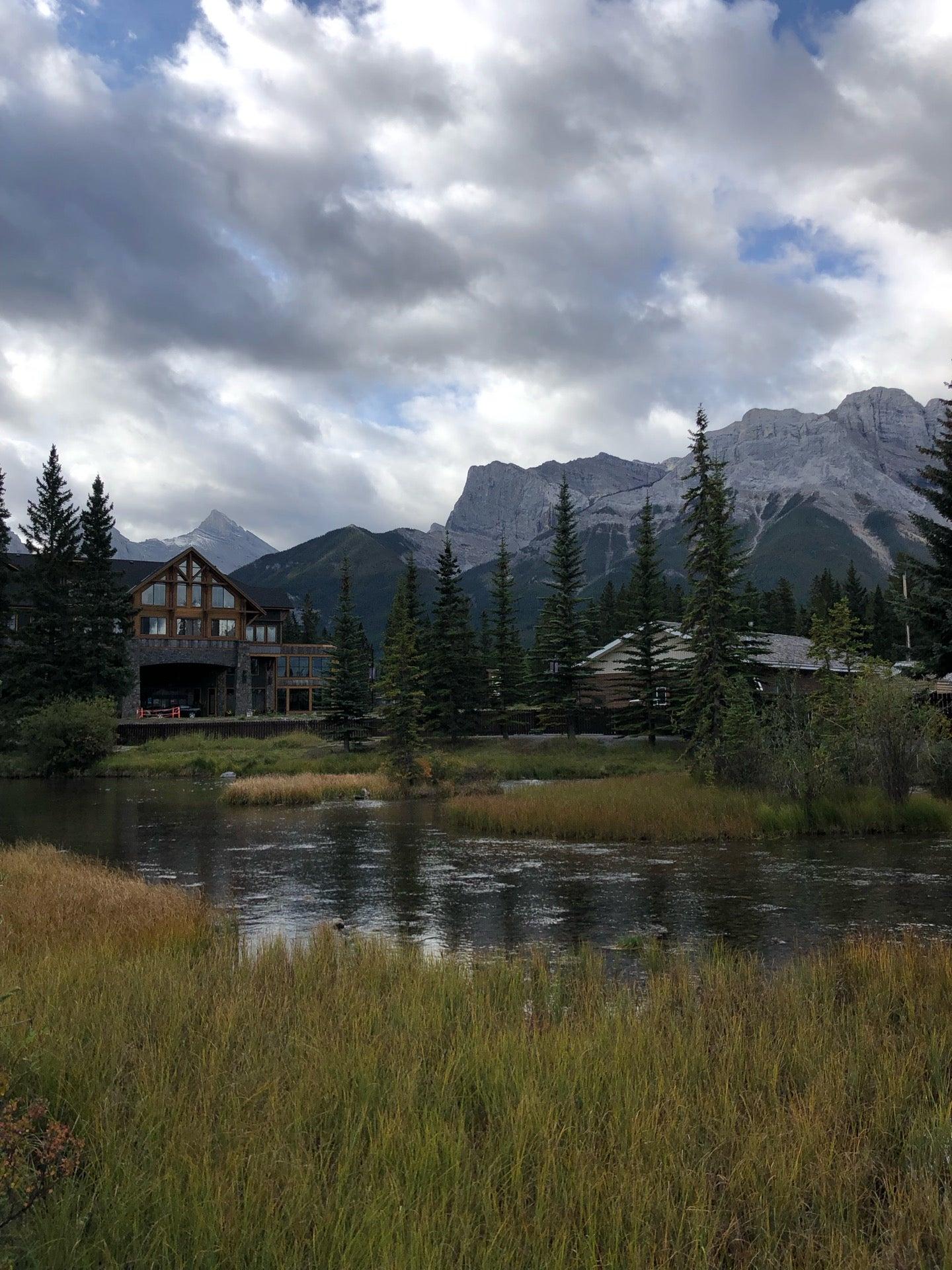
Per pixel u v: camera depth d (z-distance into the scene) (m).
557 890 17.67
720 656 39.44
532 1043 6.89
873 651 80.31
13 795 40.66
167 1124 5.26
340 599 64.50
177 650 81.25
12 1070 6.00
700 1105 5.82
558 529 57.53
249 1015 7.53
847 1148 5.37
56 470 61.97
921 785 31.16
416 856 22.50
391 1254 3.97
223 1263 3.99
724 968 9.98
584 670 57.50
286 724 68.25
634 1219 4.25
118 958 10.12
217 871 20.48
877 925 14.09
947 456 34.50
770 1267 4.18
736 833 24.53
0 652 59.47
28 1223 4.27
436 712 57.31
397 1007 7.90
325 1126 5.44
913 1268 4.20
